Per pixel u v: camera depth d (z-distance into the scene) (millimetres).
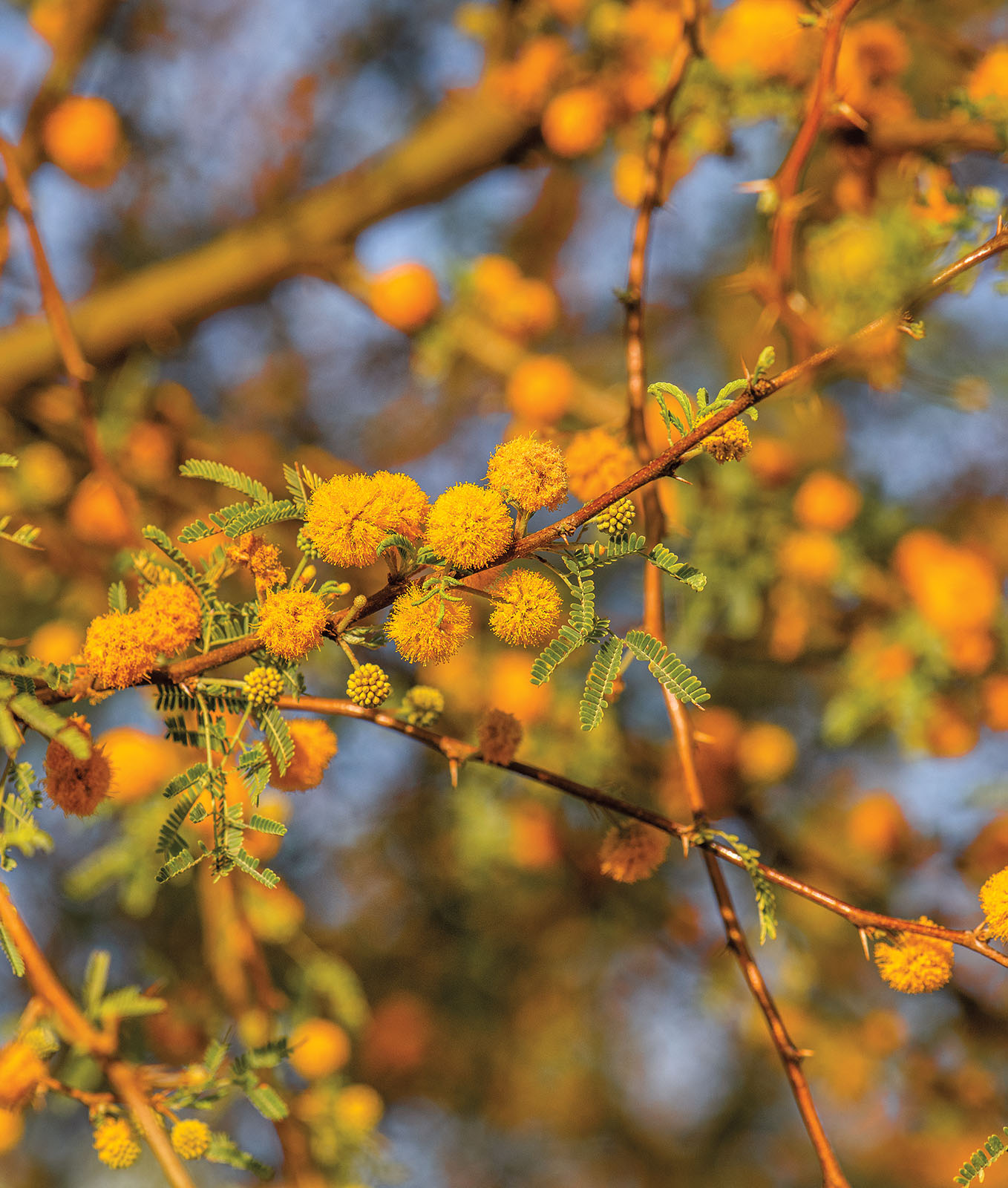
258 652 1506
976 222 2172
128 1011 1947
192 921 3635
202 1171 3285
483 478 1369
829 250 2270
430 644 1313
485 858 3479
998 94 2602
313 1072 2709
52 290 2479
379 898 4172
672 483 3172
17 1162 3912
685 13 2543
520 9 3434
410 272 3367
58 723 1385
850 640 3436
